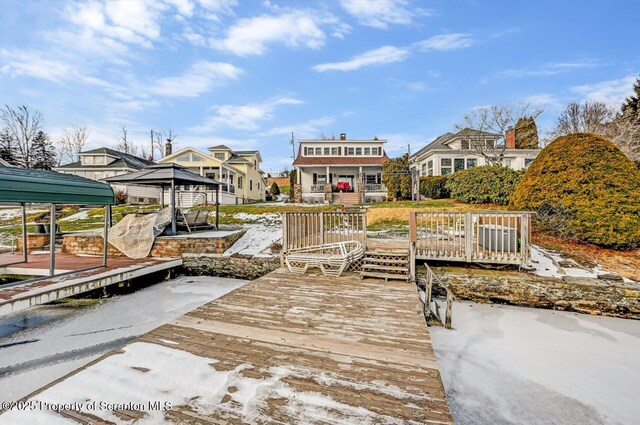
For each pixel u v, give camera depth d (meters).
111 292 6.72
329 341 3.14
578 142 7.91
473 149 21.25
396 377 2.49
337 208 14.27
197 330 3.39
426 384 2.39
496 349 4.22
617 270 6.16
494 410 3.01
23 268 6.79
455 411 2.99
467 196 13.02
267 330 3.40
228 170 22.48
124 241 8.78
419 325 3.56
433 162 21.39
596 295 5.51
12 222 15.30
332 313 3.95
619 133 17.69
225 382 2.41
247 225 12.49
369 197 21.92
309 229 7.67
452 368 3.76
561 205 7.65
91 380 2.41
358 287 5.19
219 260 8.35
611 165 7.38
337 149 25.12
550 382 3.48
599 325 5.04
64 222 14.20
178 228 10.68
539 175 8.36
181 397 2.22
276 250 8.82
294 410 2.09
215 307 4.15
